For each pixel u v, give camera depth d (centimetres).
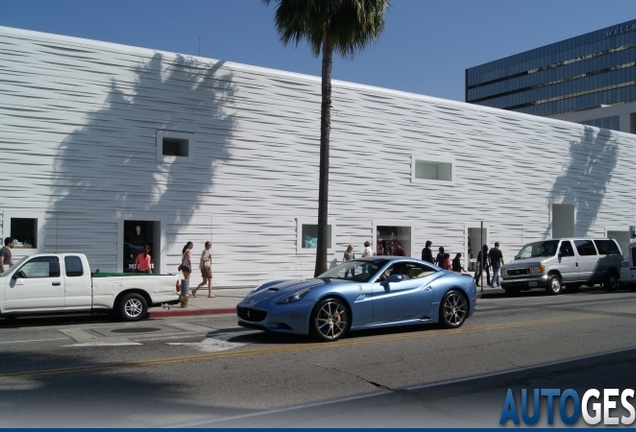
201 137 2045
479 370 852
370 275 1133
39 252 1761
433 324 1220
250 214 2131
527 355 956
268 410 652
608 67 9181
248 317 1063
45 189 1781
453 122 2694
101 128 1872
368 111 2428
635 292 2267
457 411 660
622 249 3478
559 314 1488
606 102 9169
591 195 3256
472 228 2811
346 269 1192
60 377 796
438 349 999
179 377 798
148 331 1231
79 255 1395
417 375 819
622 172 3425
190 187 2020
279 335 1130
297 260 2227
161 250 1961
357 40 1958
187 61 2028
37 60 1781
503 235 2861
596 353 976
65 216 1806
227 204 2088
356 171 2384
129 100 1920
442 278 1209
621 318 1403
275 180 2184
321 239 1936
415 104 2569
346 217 2355
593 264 2261
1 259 1594
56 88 1808
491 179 2822
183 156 2020
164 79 1983
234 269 2094
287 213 2206
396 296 1124
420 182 2570
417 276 1189
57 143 1803
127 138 1914
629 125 5134
